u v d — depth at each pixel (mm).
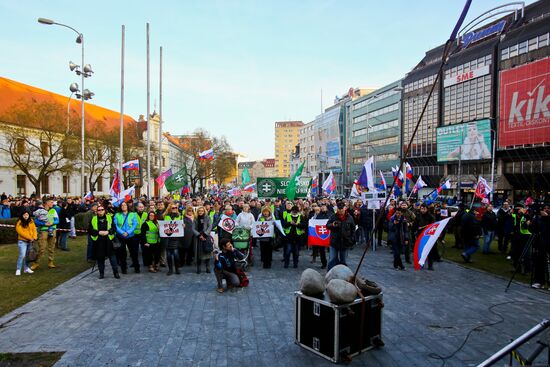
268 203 16688
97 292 8750
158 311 7312
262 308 7500
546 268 9164
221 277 8781
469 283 9641
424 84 63625
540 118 44062
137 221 10984
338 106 90562
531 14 47688
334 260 10297
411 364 5020
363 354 5320
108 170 47906
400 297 8305
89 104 66375
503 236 14883
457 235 15828
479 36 53719
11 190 43156
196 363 5066
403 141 69188
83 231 20125
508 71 47594
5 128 35562
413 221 12945
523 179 48969
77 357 5262
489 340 5840
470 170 56594
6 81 50344
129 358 5227
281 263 12617
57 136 37438
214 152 66938
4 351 5473
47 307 7582
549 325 3162
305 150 117312
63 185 50969
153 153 64312
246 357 5250
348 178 89625
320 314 5227
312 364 5027
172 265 11906
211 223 10977
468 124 53969
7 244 17109
